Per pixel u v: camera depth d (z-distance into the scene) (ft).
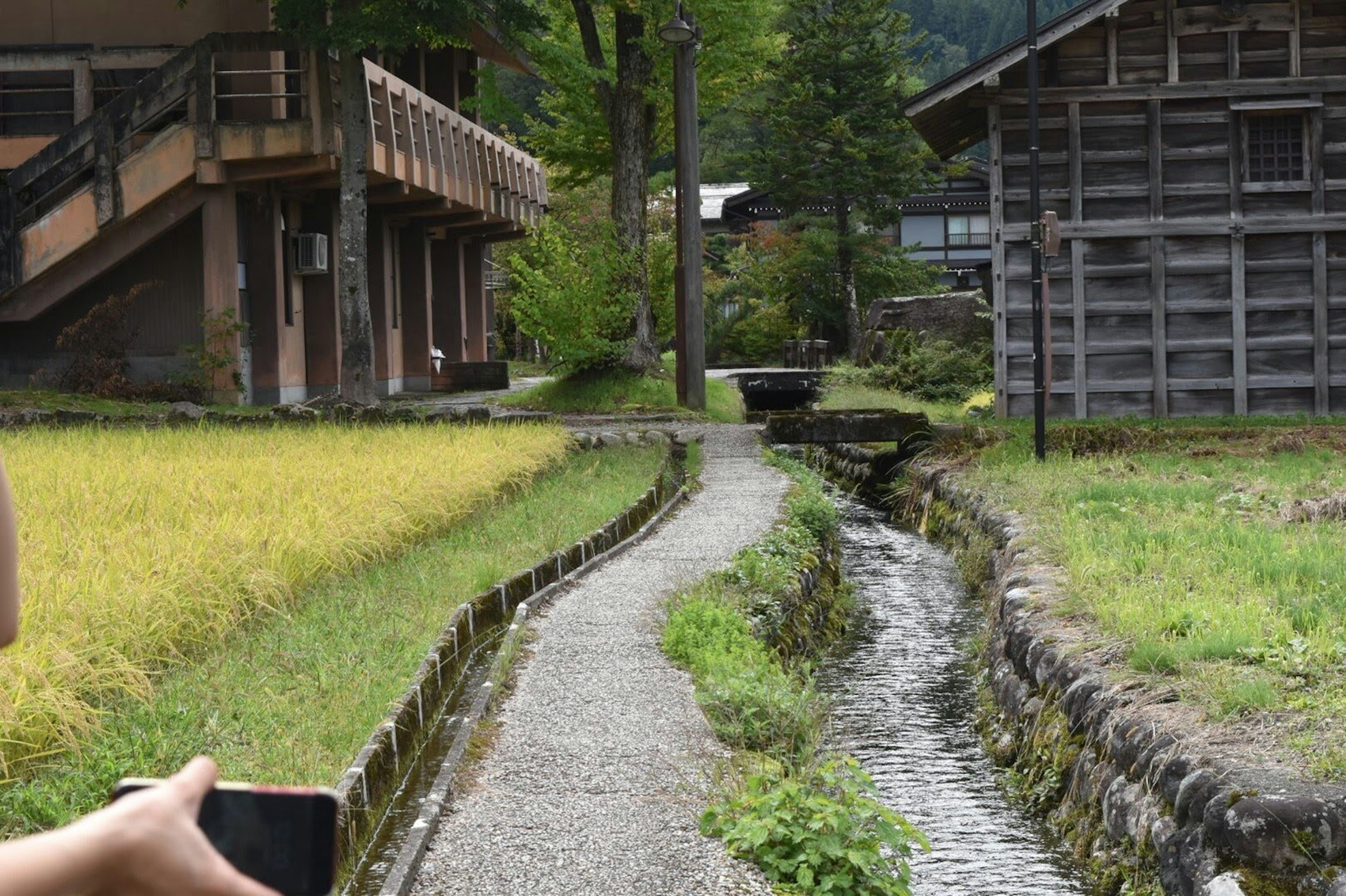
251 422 66.59
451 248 119.34
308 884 2.32
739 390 107.96
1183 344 68.03
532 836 17.24
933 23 326.03
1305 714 19.24
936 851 21.67
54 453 45.91
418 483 40.60
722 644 27.37
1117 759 20.81
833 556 47.88
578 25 100.53
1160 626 24.59
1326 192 67.31
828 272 164.04
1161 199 67.62
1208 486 43.93
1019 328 68.80
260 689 21.74
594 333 91.30
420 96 91.86
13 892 2.10
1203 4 67.00
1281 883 15.80
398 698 21.77
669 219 163.63
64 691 18.43
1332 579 27.63
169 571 25.52
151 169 76.79
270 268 82.99
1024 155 68.18
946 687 32.42
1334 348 67.46
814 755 21.80
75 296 81.82
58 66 81.92
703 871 16.05
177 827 2.27
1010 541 39.75
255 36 75.20
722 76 98.78
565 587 34.88
